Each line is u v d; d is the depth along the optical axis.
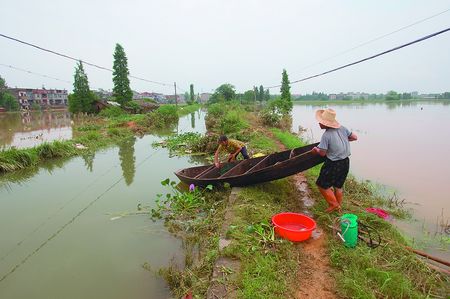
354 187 6.91
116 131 17.45
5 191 7.98
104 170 10.00
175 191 7.59
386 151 11.85
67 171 9.96
